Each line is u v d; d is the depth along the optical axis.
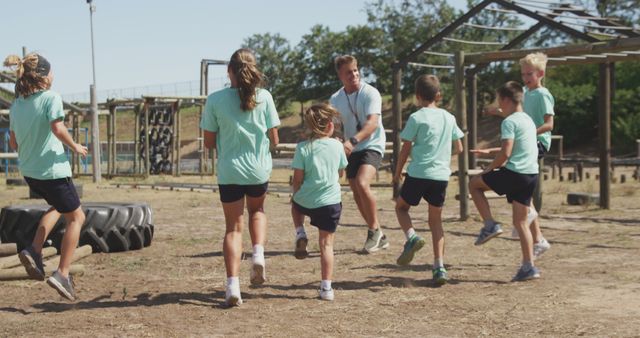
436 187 6.56
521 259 7.98
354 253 8.51
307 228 11.12
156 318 5.32
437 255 6.55
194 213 13.73
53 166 5.72
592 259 8.00
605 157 13.59
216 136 5.83
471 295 6.10
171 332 4.91
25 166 5.76
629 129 40.34
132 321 5.23
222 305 5.75
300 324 5.14
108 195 18.77
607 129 13.54
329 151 6.02
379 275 7.08
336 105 8.38
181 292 6.30
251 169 5.69
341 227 11.02
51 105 5.67
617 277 6.86
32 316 5.40
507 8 14.25
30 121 5.69
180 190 20.59
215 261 8.01
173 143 31.02
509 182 6.70
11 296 6.11
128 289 6.45
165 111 32.75
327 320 5.25
